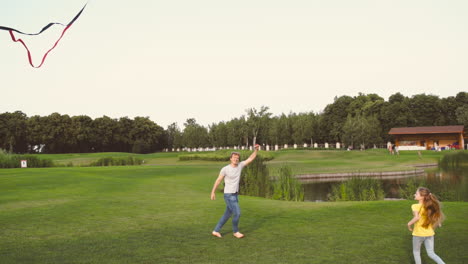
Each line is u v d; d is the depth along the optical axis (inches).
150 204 470.6
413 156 2036.2
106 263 220.4
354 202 494.0
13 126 3102.9
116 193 600.1
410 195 732.0
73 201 493.4
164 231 309.3
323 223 344.5
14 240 278.2
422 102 3307.1
